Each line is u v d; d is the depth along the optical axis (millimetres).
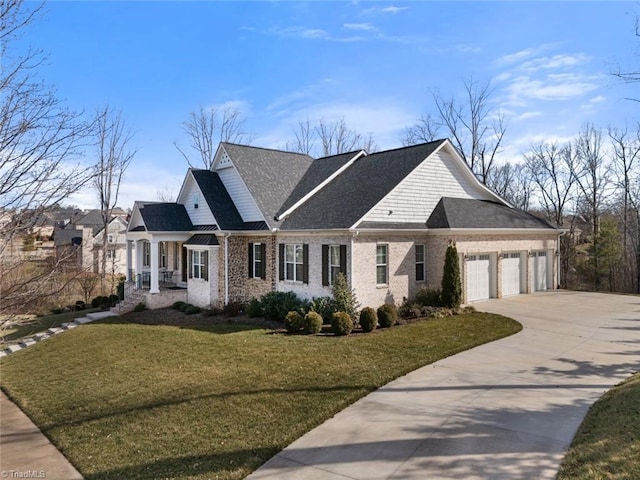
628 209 38844
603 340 14648
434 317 18469
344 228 18234
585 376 10938
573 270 39812
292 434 8094
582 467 6402
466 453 7109
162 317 22141
